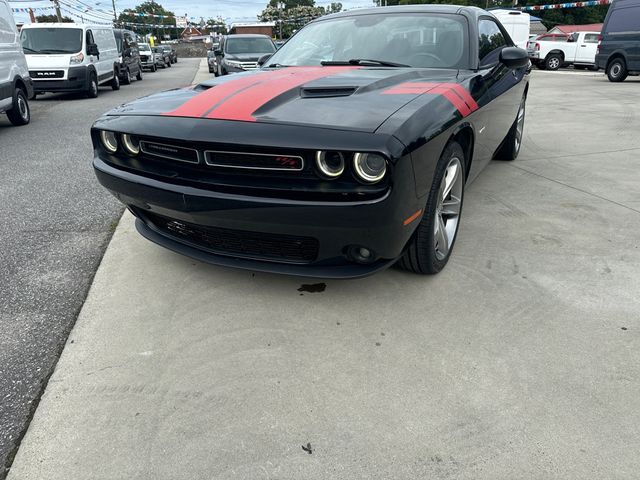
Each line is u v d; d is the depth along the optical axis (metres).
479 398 1.81
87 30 12.55
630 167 4.81
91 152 6.02
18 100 7.91
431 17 3.36
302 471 1.53
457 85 2.62
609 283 2.58
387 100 2.22
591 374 1.92
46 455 1.60
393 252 2.13
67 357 2.07
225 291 2.55
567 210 3.64
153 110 2.40
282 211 1.99
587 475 1.50
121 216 3.72
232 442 1.64
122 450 1.61
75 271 2.84
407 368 1.97
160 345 2.13
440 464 1.55
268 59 3.66
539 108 8.70
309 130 1.94
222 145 2.02
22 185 4.58
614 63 13.96
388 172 1.87
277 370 1.96
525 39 20.16
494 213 3.59
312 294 2.50
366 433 1.66
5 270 2.85
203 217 2.18
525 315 2.30
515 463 1.54
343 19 3.65
